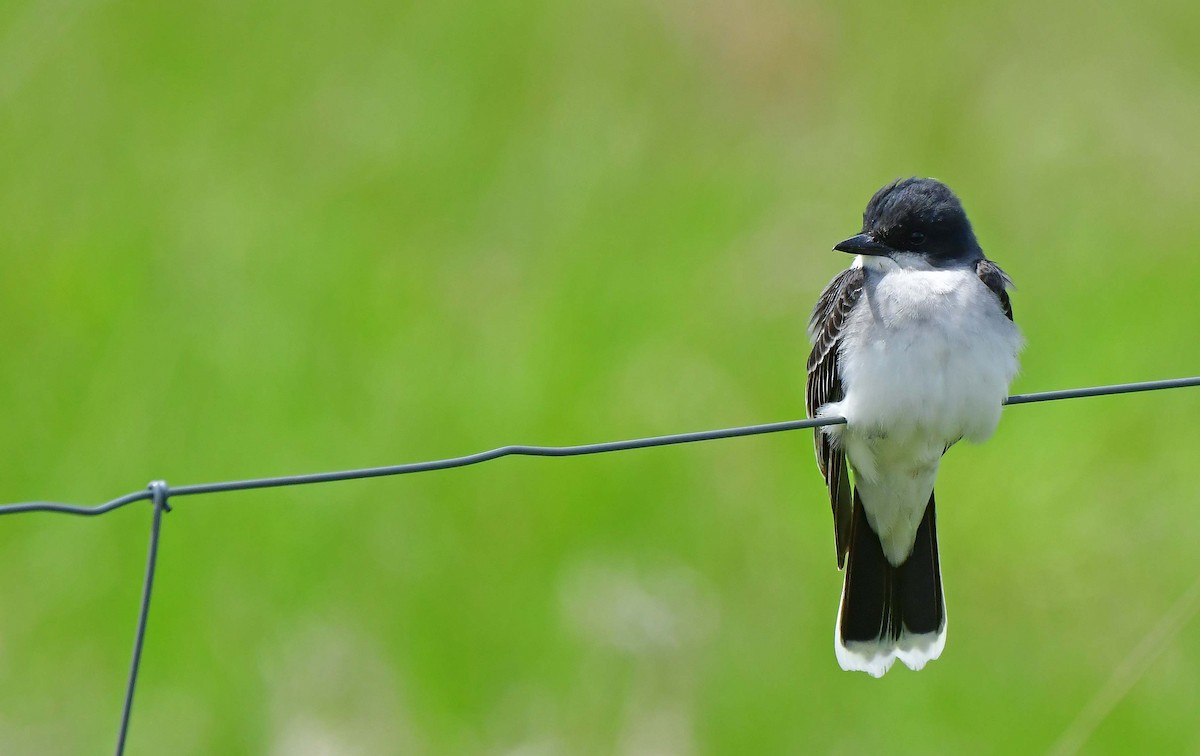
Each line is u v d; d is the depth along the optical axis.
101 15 16.70
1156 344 13.99
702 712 10.84
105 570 11.57
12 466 12.38
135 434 12.67
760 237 14.61
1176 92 16.19
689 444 12.60
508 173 15.48
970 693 11.21
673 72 16.39
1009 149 15.70
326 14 17.23
